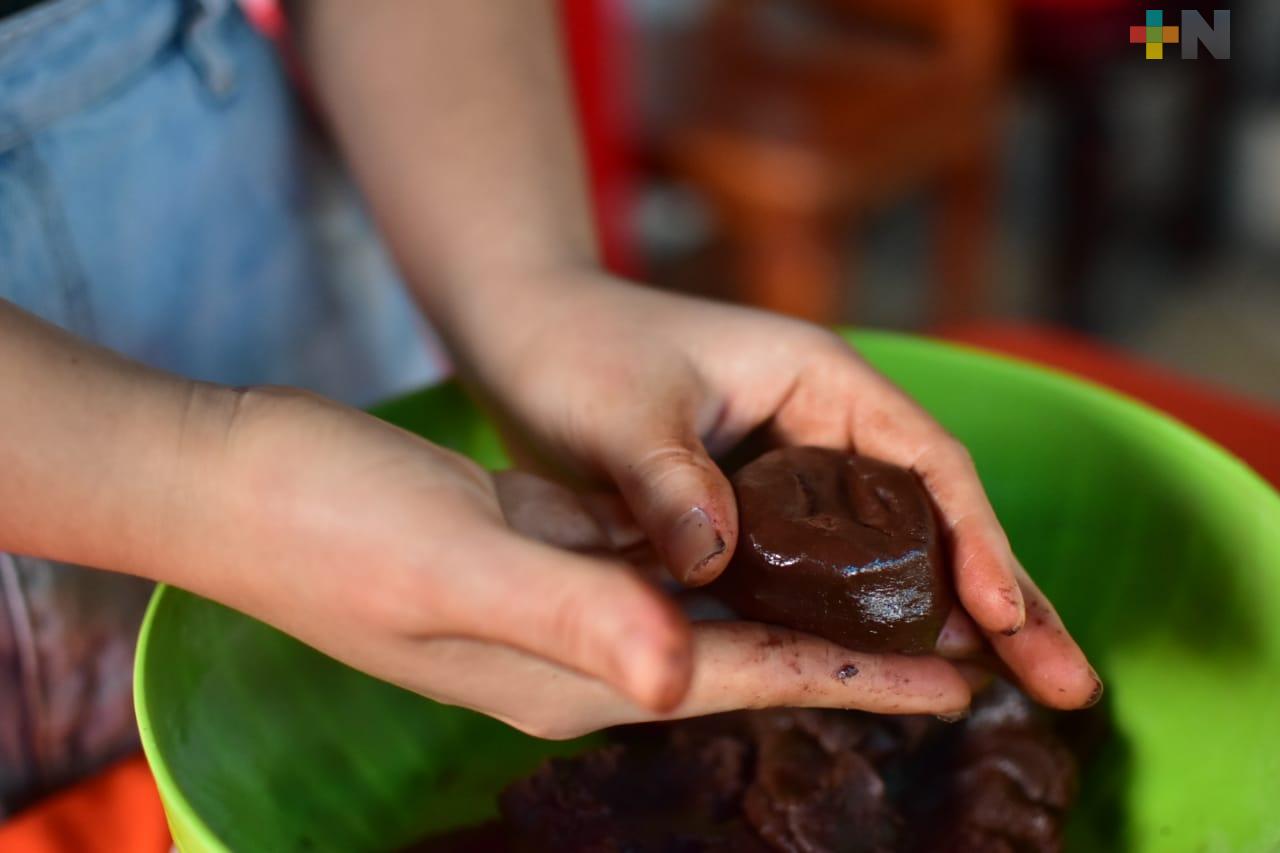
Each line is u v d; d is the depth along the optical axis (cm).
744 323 46
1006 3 119
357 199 61
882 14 124
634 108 112
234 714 41
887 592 38
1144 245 158
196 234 55
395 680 37
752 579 39
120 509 36
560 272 49
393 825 44
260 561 35
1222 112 146
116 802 46
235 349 58
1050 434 49
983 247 132
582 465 46
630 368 45
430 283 51
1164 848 41
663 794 43
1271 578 41
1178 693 43
